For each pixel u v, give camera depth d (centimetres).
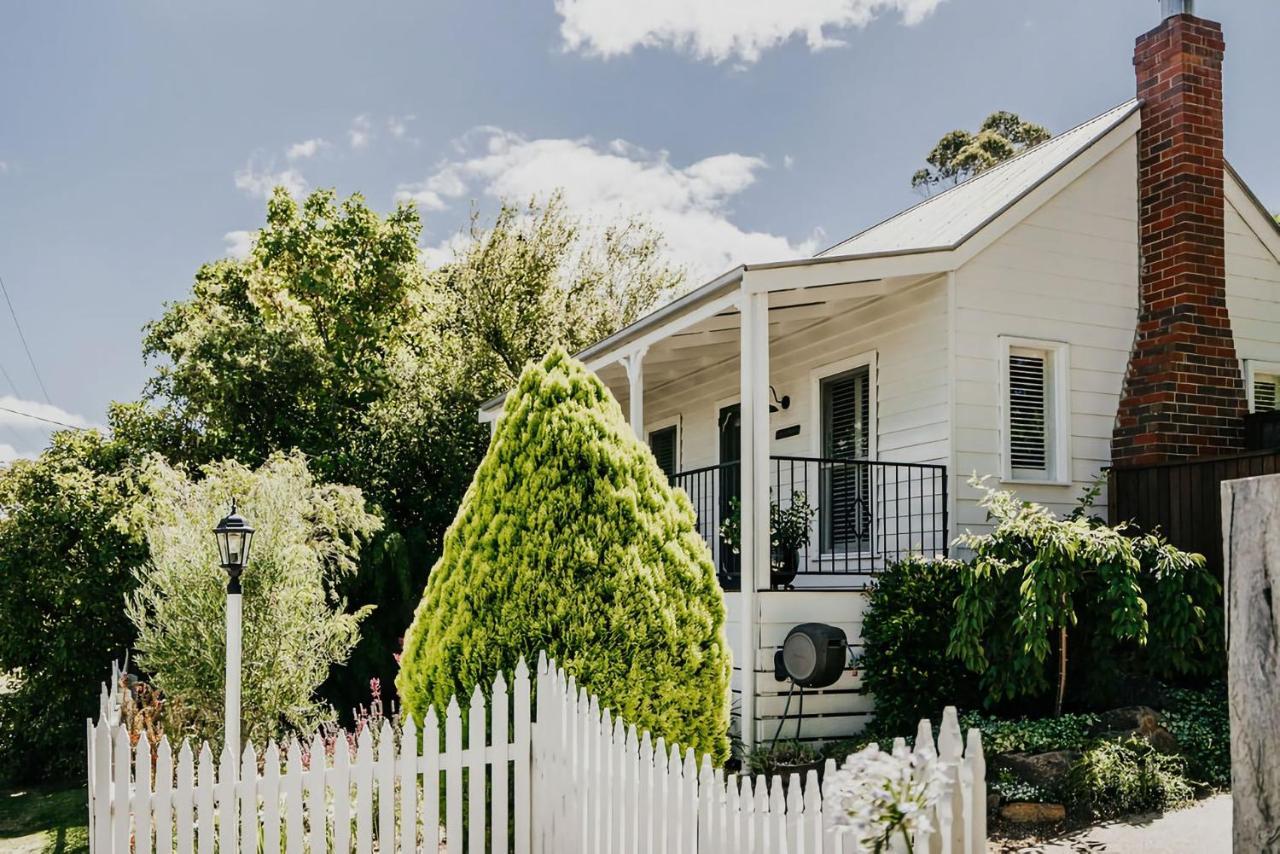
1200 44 1051
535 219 2547
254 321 2252
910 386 1035
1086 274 1048
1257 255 1120
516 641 555
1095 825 629
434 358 2278
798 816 380
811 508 1138
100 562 1484
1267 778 196
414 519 1767
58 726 1459
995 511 828
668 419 1586
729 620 967
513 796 548
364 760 492
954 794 338
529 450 585
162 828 484
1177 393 1008
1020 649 766
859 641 902
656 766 451
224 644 900
